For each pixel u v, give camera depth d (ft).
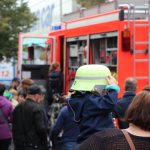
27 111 33.83
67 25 54.95
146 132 13.62
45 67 58.80
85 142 13.83
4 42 95.76
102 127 18.63
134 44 41.29
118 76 41.06
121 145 13.41
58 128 31.68
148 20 41.34
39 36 62.59
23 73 59.77
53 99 52.80
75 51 52.08
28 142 33.76
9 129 38.04
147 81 41.37
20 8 97.45
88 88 18.89
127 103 29.60
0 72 96.68
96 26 45.80
